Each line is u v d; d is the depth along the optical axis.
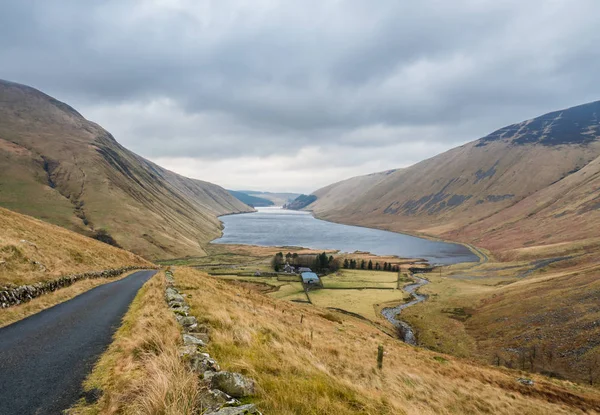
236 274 137.12
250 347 12.70
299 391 9.05
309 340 20.70
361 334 42.12
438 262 191.00
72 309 18.30
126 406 6.72
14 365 9.34
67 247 35.69
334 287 119.75
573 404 30.06
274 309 36.31
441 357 40.53
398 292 115.19
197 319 15.48
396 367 23.38
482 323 79.94
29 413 6.53
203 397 6.99
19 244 23.81
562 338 61.94
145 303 19.98
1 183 188.38
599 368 50.62
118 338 12.48
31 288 18.88
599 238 167.50
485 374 33.47
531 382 33.59
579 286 83.38
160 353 9.32
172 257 176.25
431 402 17.22
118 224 186.62
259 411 6.98
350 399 10.06
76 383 8.18
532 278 122.31
